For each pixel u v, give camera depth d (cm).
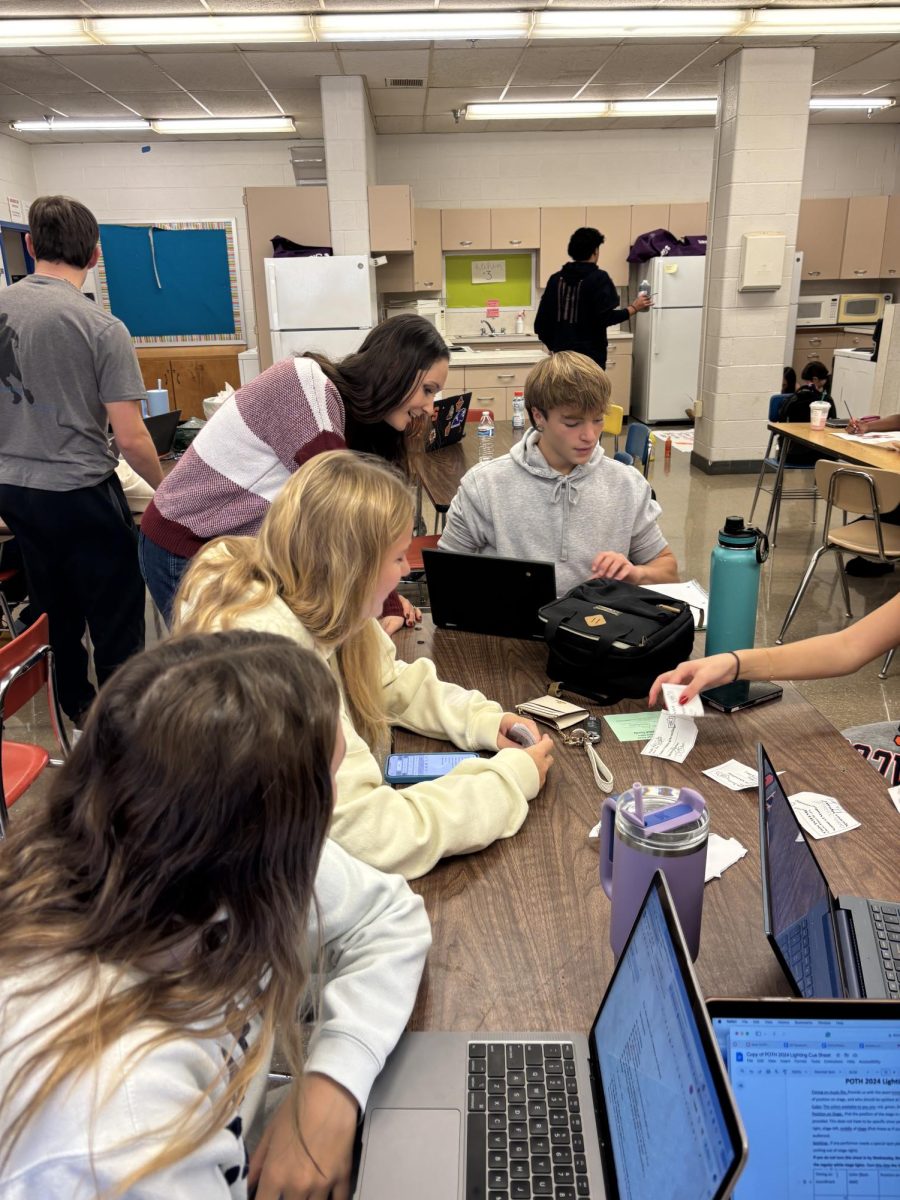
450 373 833
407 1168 71
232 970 56
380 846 104
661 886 69
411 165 859
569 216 864
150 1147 50
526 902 102
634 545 219
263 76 604
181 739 52
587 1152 71
